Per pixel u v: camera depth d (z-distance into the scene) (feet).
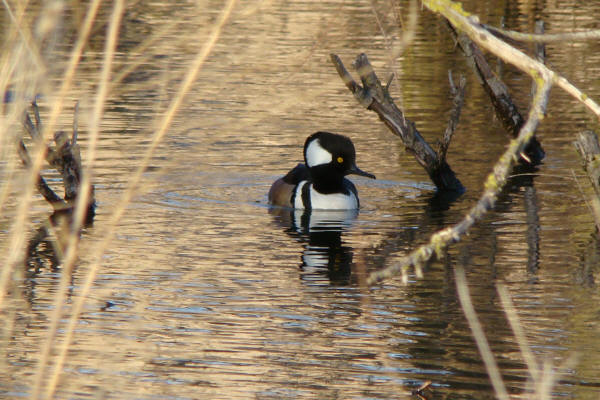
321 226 47.62
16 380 27.27
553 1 117.80
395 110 55.01
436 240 15.44
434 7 15.08
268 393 26.43
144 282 37.58
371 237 45.34
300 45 91.25
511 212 50.08
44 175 56.49
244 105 71.20
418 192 55.36
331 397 26.48
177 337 31.45
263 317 33.60
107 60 17.62
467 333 31.91
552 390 26.86
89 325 32.45
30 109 65.31
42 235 44.21
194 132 64.75
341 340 31.32
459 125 69.82
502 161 14.32
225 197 53.47
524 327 32.42
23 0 17.52
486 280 38.06
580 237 44.80
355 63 54.39
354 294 36.32
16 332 31.37
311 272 39.29
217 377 27.94
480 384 27.48
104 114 67.97
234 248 43.04
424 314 33.99
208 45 17.65
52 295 35.45
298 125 69.10
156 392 26.61
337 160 51.42
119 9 17.52
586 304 34.88
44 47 17.74
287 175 53.98
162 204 51.21
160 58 73.97
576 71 85.10
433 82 81.05
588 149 46.34
